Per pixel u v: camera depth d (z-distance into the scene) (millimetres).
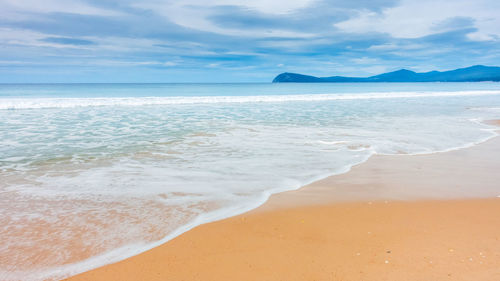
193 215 5203
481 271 3498
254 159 9039
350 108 25484
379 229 4660
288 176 7449
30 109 23516
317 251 4020
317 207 5570
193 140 11797
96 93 54594
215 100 32625
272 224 4863
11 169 7934
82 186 6645
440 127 15164
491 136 12891
